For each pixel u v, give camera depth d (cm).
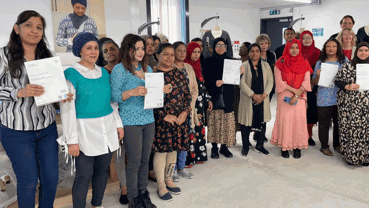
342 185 251
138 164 202
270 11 803
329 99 315
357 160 287
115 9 362
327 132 327
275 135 329
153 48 280
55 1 311
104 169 190
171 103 214
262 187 248
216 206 218
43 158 162
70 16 323
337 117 330
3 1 281
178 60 244
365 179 262
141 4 557
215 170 288
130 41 186
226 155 325
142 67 200
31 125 152
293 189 244
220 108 300
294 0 704
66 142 163
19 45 148
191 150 278
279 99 320
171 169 240
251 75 311
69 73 163
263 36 357
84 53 167
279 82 311
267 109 320
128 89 190
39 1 300
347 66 288
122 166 222
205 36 556
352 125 285
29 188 157
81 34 167
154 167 229
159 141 217
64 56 325
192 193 239
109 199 232
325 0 708
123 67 188
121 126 189
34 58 156
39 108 154
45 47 159
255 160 315
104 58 219
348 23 383
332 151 341
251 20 812
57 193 222
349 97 286
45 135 161
